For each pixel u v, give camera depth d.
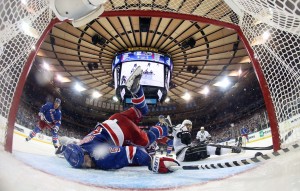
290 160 2.42
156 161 3.04
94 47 16.39
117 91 16.11
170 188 2.17
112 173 3.01
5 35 2.72
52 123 7.23
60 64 18.75
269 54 3.92
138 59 15.71
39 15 3.53
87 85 22.42
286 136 3.46
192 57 17.33
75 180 2.27
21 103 19.02
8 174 1.78
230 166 2.99
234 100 25.56
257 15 3.27
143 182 2.42
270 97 3.88
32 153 4.70
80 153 3.04
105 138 3.27
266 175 2.17
